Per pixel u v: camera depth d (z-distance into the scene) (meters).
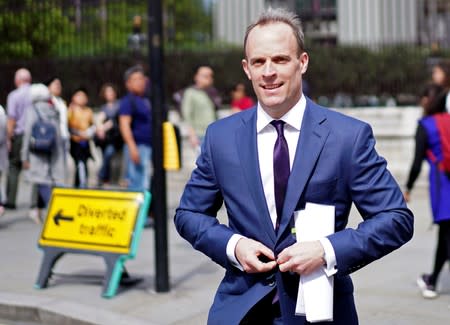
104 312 6.21
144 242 9.28
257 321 3.03
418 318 6.05
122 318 6.05
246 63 3.09
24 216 11.50
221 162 3.09
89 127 11.49
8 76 17.00
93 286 7.11
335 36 27.05
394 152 16.12
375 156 3.01
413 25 23.86
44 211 11.27
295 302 2.93
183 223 3.17
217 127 3.19
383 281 7.24
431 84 6.75
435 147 6.45
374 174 2.97
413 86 19.11
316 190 2.95
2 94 17.05
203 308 6.38
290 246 2.85
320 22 27.06
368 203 2.97
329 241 2.84
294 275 2.94
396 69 19.17
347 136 2.98
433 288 6.65
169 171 16.75
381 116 16.34
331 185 2.96
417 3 24.70
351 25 24.30
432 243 9.06
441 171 6.40
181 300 6.62
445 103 6.50
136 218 6.78
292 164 2.99
